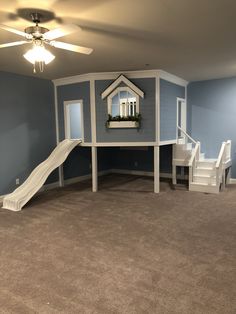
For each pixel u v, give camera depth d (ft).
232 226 12.54
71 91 20.26
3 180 17.94
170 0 8.11
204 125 22.76
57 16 9.14
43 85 20.47
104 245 10.73
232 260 9.36
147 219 13.67
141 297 7.40
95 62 15.53
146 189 20.35
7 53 13.15
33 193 16.60
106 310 6.89
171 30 10.68
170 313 6.74
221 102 21.74
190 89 23.09
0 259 9.71
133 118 18.49
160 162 25.20
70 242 11.08
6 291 7.79
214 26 10.32
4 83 17.69
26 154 19.45
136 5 8.40
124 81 18.17
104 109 19.03
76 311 6.86
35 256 9.90
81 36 11.19
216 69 17.99
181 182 22.59
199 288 7.77
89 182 23.54
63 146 19.70
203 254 9.84
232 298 7.30
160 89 18.42
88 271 8.79
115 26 10.15
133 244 10.78
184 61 15.71
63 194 19.24
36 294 7.61
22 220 13.85
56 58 14.46
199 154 20.86
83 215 14.51
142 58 14.87
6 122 17.95
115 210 15.28
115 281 8.19
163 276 8.43
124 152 27.55
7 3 8.12
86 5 8.35
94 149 19.63
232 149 21.62
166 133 19.65
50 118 21.22
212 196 17.90
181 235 11.59
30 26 9.64
